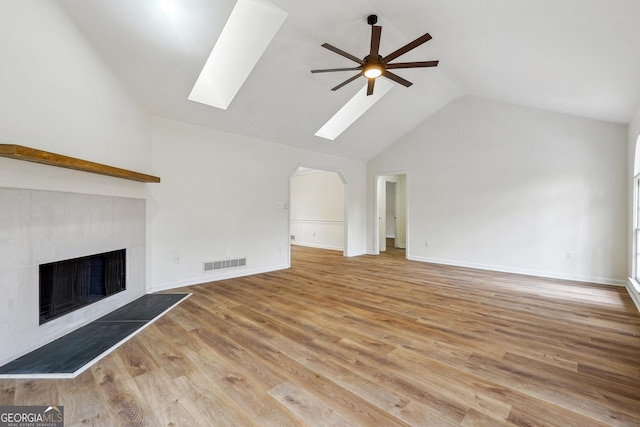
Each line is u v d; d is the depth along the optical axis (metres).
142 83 3.43
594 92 3.45
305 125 5.09
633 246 3.91
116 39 2.85
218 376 1.99
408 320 2.99
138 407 1.67
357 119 5.44
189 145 4.30
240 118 4.45
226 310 3.29
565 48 2.69
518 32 2.70
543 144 4.93
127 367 2.10
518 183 5.18
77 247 2.75
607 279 4.42
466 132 5.77
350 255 7.18
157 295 3.81
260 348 2.39
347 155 6.80
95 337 2.57
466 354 2.29
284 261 5.63
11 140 2.11
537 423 1.55
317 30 3.29
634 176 3.87
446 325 2.86
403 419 1.58
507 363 2.15
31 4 2.22
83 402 1.71
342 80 4.24
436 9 2.79
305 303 3.54
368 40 3.57
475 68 4.01
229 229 4.79
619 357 2.23
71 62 2.62
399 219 8.72
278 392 1.81
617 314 3.14
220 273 4.69
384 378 1.97
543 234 4.95
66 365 2.09
